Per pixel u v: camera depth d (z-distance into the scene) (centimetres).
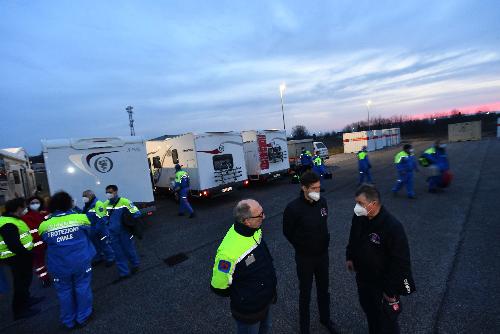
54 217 365
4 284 440
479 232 545
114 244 502
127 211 510
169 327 358
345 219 725
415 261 456
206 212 988
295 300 385
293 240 295
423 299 354
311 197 277
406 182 863
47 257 367
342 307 356
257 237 235
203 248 632
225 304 399
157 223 891
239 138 1180
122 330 362
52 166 725
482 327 297
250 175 1388
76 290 380
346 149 3362
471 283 378
